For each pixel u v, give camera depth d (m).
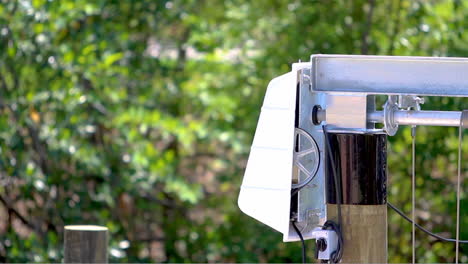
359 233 5.04
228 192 17.09
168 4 15.88
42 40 13.47
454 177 14.97
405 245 15.03
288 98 5.06
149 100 15.66
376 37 15.54
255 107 16.30
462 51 14.74
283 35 16.59
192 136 14.91
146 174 14.94
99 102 14.26
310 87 5.25
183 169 17.58
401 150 14.93
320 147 5.42
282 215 5.04
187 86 15.92
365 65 4.88
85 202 14.95
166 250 16.50
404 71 4.83
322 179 5.58
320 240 5.06
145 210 16.75
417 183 14.96
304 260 5.20
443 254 14.89
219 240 16.08
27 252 13.61
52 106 13.84
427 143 14.75
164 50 16.69
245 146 16.17
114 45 14.80
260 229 16.17
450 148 14.74
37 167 14.34
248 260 15.58
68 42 14.41
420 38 14.95
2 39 13.60
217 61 16.02
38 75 13.78
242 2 17.06
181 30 16.95
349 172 5.05
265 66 16.19
